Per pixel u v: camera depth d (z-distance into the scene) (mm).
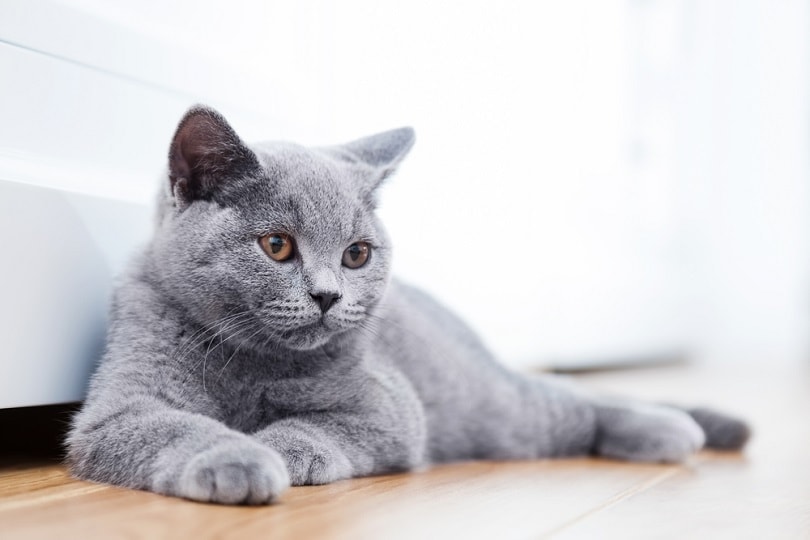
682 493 1420
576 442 1967
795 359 5320
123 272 1534
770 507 1304
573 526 1152
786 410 2826
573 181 3031
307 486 1325
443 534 1064
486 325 2572
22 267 1416
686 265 4688
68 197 1493
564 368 3229
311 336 1427
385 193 1664
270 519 1067
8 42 1456
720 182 5047
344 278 1490
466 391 1896
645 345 4102
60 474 1372
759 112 5195
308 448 1351
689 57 4582
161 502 1142
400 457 1527
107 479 1285
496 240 2584
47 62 1516
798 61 5254
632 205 3840
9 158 1459
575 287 3137
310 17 2057
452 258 2445
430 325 1925
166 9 1745
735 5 4965
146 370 1397
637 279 3865
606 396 2094
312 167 1491
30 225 1425
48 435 1698
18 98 1475
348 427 1468
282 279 1404
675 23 4355
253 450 1171
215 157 1415
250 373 1461
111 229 1592
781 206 5328
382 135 1783
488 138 2492
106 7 1624
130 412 1325
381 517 1129
